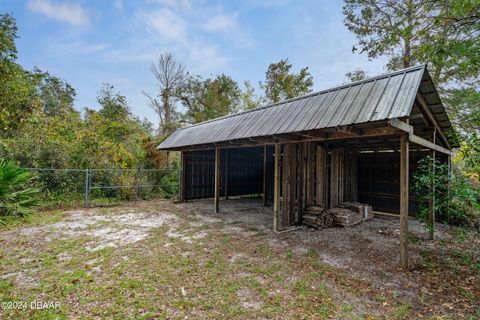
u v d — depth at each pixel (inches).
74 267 149.9
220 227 255.6
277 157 246.4
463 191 156.2
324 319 105.0
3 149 307.3
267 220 293.3
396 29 241.0
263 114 270.7
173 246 191.6
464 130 309.6
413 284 138.4
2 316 101.4
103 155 416.2
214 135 315.6
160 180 471.5
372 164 353.7
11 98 390.9
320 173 296.5
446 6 220.8
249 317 105.2
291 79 856.3
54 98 694.5
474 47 206.2
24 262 155.3
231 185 478.6
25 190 270.2
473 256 162.9
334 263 166.7
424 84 177.3
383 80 177.2
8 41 405.1
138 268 150.3
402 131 162.6
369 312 110.7
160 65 900.6
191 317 104.3
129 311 107.0
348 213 275.9
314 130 181.6
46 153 341.1
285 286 133.0
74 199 352.2
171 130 794.8
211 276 142.6
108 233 222.7
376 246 202.5
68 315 103.2
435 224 269.4
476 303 119.3
